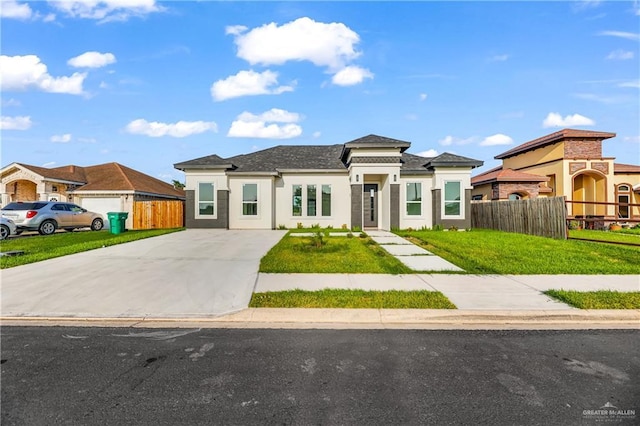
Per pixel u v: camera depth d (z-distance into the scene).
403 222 18.61
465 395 3.21
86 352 4.13
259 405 3.04
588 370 3.71
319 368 3.74
